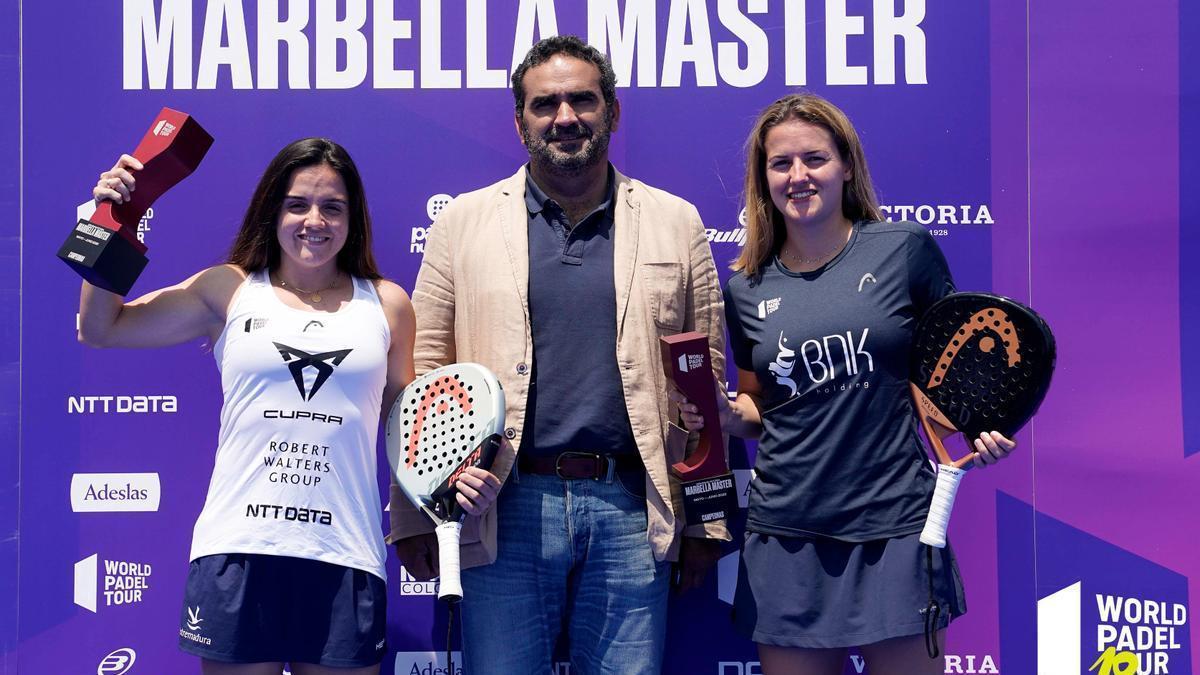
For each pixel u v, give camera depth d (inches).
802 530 87.4
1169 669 104.8
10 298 105.9
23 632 105.0
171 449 105.8
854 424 86.0
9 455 105.7
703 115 106.6
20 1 105.9
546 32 106.5
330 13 106.3
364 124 106.4
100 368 105.8
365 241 90.7
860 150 90.9
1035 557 105.7
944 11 106.2
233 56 106.3
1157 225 105.5
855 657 107.5
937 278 88.2
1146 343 105.5
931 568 84.6
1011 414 84.0
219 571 82.7
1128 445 105.3
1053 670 105.6
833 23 106.4
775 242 92.7
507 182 94.6
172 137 84.4
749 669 106.4
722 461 87.6
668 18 106.6
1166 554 105.0
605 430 88.0
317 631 83.7
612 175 94.7
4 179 105.8
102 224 82.4
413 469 86.4
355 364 85.5
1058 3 106.1
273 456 83.9
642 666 89.3
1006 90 106.1
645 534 89.7
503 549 89.3
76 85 106.1
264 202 87.7
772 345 88.5
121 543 105.5
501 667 89.3
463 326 91.6
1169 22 105.7
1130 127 105.7
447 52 106.4
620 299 89.0
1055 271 105.9
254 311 86.3
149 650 105.1
